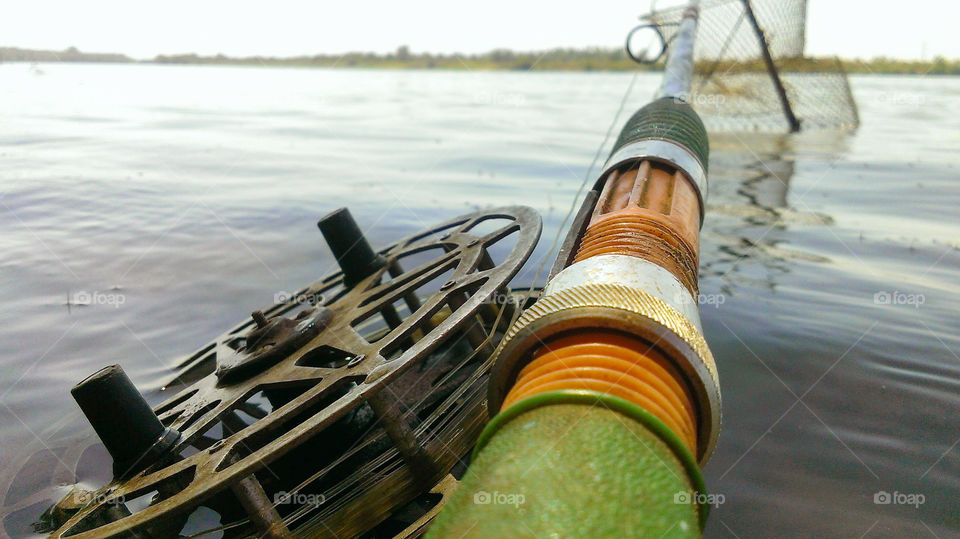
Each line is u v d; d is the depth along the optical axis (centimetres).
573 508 7
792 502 14
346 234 20
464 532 7
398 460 14
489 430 9
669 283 11
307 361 15
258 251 32
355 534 13
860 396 18
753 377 19
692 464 8
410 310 22
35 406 19
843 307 23
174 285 27
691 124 19
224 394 15
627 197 15
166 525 13
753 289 25
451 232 21
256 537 12
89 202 40
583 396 8
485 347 16
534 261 29
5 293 27
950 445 16
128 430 13
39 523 14
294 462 14
